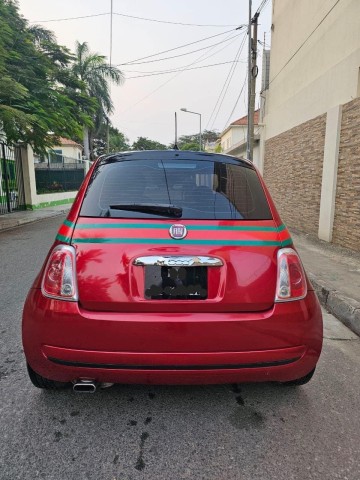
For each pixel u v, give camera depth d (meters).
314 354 2.12
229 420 2.25
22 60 11.44
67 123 12.84
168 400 2.43
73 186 23.92
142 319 1.93
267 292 2.02
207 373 1.98
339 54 7.69
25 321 2.08
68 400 2.41
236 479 1.80
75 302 1.96
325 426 2.21
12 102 10.28
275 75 12.33
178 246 2.00
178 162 2.42
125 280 1.96
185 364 1.95
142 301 1.96
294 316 2.02
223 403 2.42
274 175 12.30
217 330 1.95
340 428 2.19
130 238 2.01
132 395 2.48
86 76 28.25
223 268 1.99
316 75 8.91
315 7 8.91
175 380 2.00
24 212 15.84
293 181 10.37
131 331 1.92
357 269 5.68
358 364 3.02
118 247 1.99
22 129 10.32
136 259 1.96
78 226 2.09
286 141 10.98
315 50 8.95
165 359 1.94
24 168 16.70
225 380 2.03
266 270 2.03
